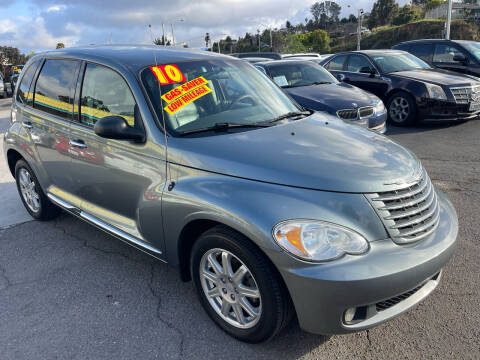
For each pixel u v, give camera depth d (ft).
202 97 10.66
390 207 7.91
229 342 8.82
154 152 9.53
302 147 9.05
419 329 8.92
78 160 11.81
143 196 9.83
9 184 20.18
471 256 11.67
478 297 9.86
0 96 73.05
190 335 9.08
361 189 7.86
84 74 11.77
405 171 8.64
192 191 8.61
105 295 10.67
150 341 8.94
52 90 12.99
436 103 27.25
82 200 12.46
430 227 8.50
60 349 8.79
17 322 9.71
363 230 7.61
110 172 10.73
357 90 24.99
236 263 8.57
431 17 301.63
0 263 12.50
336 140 9.66
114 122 9.46
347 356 8.27
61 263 12.37
